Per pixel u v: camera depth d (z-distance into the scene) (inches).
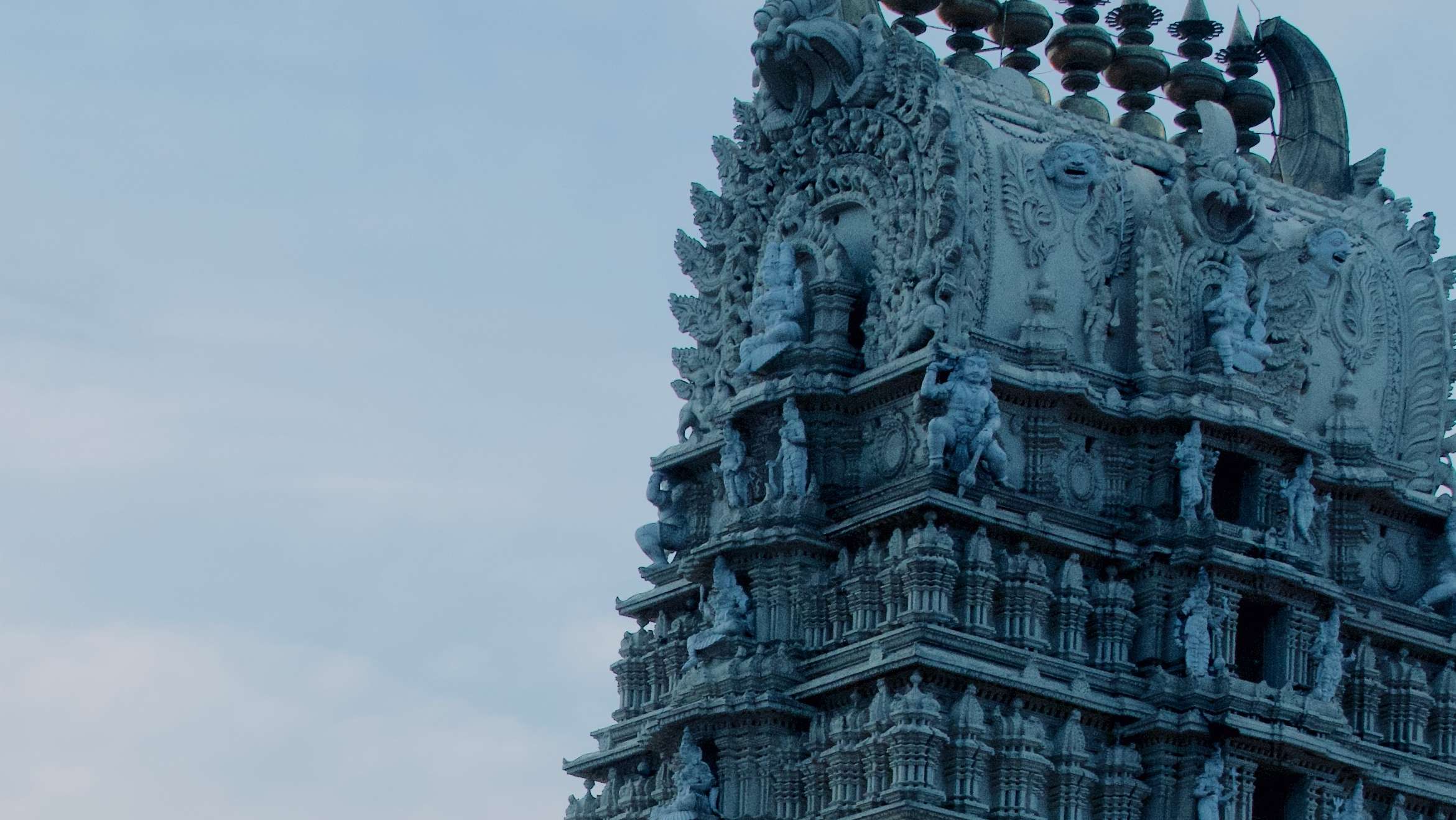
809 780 2746.1
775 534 2802.7
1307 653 2856.8
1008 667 2738.7
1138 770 2760.8
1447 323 3070.9
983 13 3058.6
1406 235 3085.6
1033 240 2842.0
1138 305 2883.9
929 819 2642.7
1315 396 2987.2
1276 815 2819.9
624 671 3006.9
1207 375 2866.6
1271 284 2945.4
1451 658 2989.7
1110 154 2942.9
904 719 2659.9
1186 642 2787.9
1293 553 2861.7
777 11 2906.0
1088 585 2815.0
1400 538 3024.1
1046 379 2805.1
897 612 2741.1
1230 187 2898.6
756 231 2962.6
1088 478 2847.0
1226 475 2886.3
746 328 2945.4
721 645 2810.0
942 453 2748.5
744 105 2997.0
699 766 2790.4
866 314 2861.7
